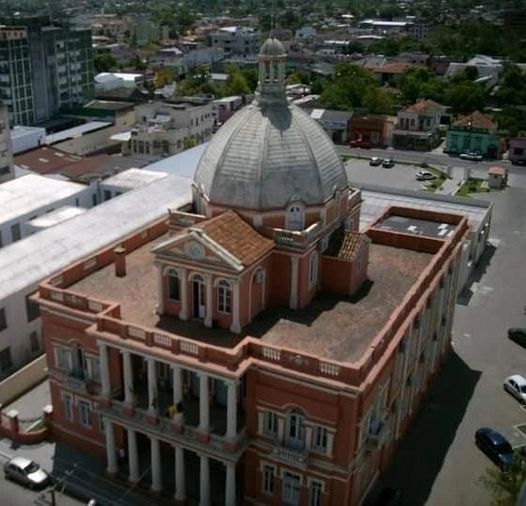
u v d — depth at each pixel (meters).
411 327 56.97
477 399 69.25
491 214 115.69
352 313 56.75
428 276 61.12
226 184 56.41
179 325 54.59
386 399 54.53
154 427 53.09
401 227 81.00
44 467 59.12
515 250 109.44
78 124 190.88
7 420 62.50
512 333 81.12
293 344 52.09
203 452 51.19
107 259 64.88
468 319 86.19
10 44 180.25
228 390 48.88
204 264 52.56
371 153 172.62
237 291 52.25
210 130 172.00
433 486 57.31
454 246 71.62
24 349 74.62
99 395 56.41
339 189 59.78
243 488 55.59
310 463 50.03
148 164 133.88
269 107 57.91
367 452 51.94
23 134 148.25
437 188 143.00
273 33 59.19
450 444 62.44
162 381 57.34
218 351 48.69
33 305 75.00
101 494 56.03
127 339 52.06
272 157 55.78
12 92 183.62
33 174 121.75
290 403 49.22
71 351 58.06
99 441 59.72
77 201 109.31
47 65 193.38
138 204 97.50
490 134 167.00
